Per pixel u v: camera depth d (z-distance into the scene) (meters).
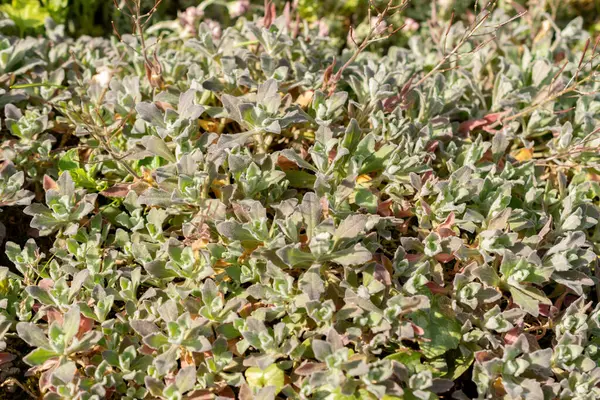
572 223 0.73
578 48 1.00
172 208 0.73
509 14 1.03
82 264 0.73
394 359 0.68
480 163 0.76
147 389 0.67
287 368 0.67
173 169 0.73
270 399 0.65
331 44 0.97
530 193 0.74
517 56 0.89
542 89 0.82
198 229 0.70
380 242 0.75
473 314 0.70
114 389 0.67
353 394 0.66
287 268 0.71
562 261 0.70
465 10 1.04
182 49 0.91
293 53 0.86
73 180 0.76
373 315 0.68
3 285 0.72
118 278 0.72
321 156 0.72
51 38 0.90
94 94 0.80
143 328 0.67
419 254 0.71
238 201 0.71
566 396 0.67
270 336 0.66
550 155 0.80
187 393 0.67
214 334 0.70
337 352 0.65
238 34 0.85
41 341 0.67
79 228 0.74
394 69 0.86
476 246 0.73
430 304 0.70
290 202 0.71
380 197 0.75
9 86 0.79
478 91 0.82
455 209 0.71
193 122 0.75
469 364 0.69
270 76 0.78
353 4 1.05
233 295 0.71
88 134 0.79
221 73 0.81
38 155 0.78
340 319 0.68
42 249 0.76
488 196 0.74
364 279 0.69
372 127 0.77
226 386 0.67
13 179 0.75
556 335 0.70
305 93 0.79
